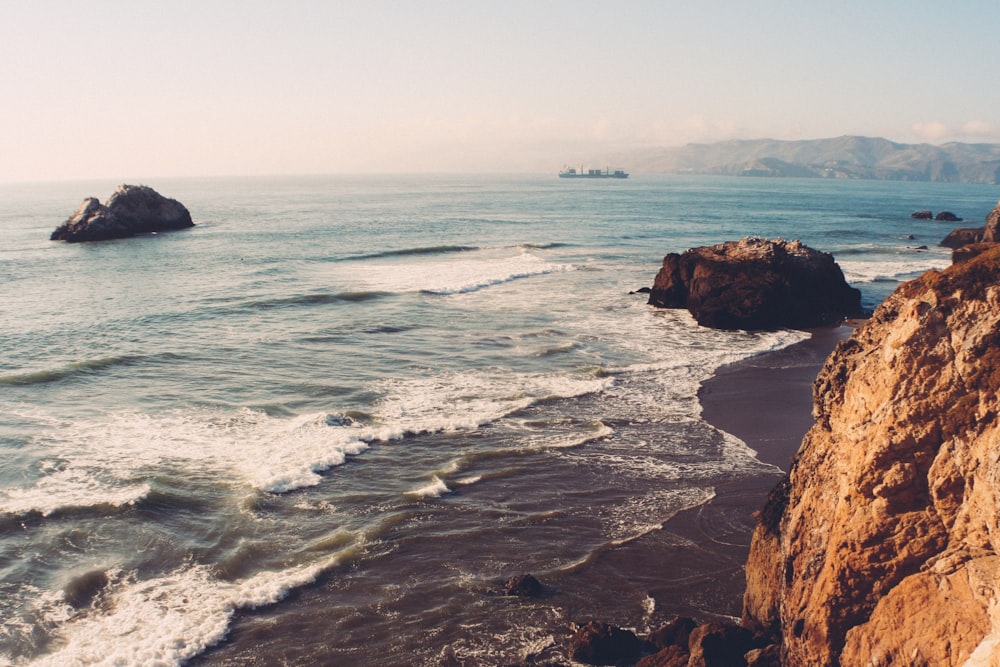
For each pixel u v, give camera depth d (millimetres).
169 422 22109
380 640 12547
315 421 22109
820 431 10523
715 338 33781
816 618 9367
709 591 13961
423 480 18562
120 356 28766
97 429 21469
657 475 18984
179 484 17891
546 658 12062
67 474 18375
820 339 34031
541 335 33312
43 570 14359
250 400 24188
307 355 29578
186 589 13867
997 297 7855
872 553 8688
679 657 11266
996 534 7520
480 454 20078
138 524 16078
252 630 12789
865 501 8766
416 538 15812
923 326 8289
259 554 15109
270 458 19484
